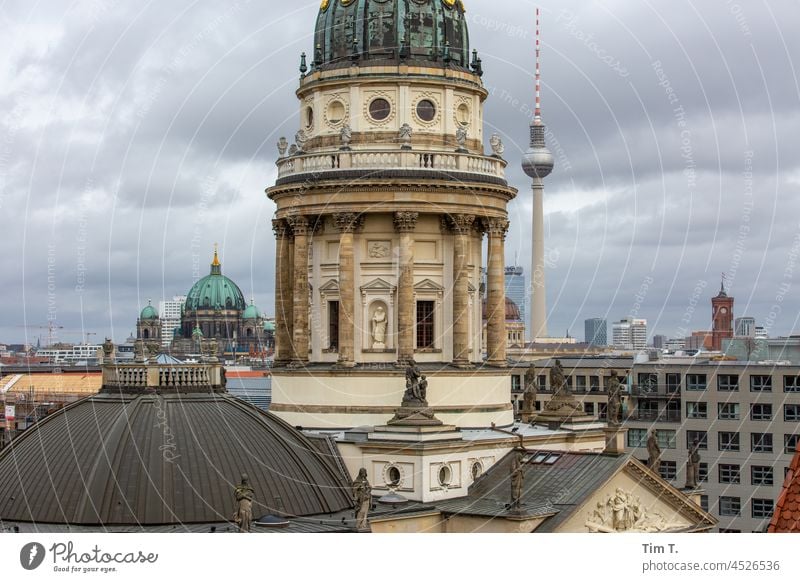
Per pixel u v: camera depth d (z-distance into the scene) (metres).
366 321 134.88
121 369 115.38
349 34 138.88
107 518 104.69
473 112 140.25
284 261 140.25
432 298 135.88
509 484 126.69
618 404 132.62
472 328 139.00
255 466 111.94
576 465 126.88
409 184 133.12
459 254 135.38
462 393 134.50
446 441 125.56
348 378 133.12
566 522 120.44
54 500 106.19
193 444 110.44
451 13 140.75
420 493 122.75
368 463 125.25
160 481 106.81
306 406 134.62
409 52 137.38
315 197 135.75
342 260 134.12
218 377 118.44
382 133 136.38
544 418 142.38
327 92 138.25
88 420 112.38
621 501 127.06
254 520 108.25
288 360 139.88
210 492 107.81
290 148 140.12
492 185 136.50
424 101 137.25
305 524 109.56
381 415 131.88
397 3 138.50
